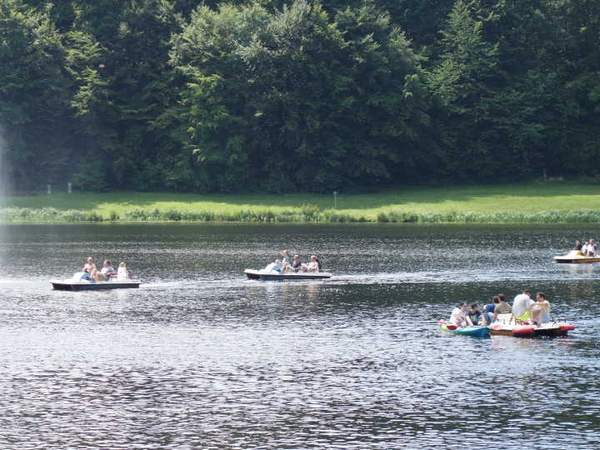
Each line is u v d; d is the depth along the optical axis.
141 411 157.50
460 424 151.62
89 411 157.38
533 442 144.00
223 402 162.12
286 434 147.50
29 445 142.88
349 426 150.75
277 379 175.62
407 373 179.62
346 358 190.50
